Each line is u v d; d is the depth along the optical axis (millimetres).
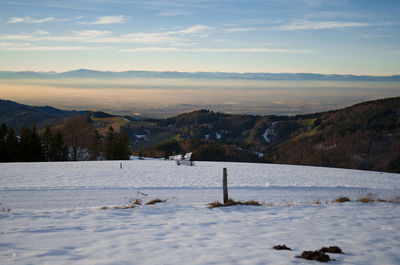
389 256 6438
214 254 6344
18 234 8023
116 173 28609
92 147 64688
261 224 9461
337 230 8727
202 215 10961
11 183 21297
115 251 6551
